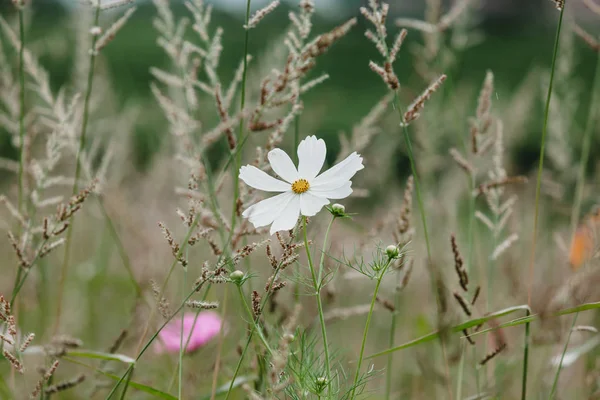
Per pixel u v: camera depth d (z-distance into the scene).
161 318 1.69
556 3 1.54
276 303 1.59
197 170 1.50
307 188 1.46
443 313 1.58
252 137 2.04
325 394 1.48
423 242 1.90
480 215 1.64
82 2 1.61
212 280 1.46
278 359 1.43
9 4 1.74
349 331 1.95
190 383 1.68
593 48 1.74
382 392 1.78
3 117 1.71
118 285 2.18
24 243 1.56
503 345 1.57
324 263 1.63
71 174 2.06
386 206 2.28
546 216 2.14
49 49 2.13
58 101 1.66
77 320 1.98
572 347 1.74
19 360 1.48
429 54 1.83
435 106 2.04
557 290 1.63
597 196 2.01
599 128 2.10
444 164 2.24
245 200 1.53
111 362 1.68
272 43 1.87
